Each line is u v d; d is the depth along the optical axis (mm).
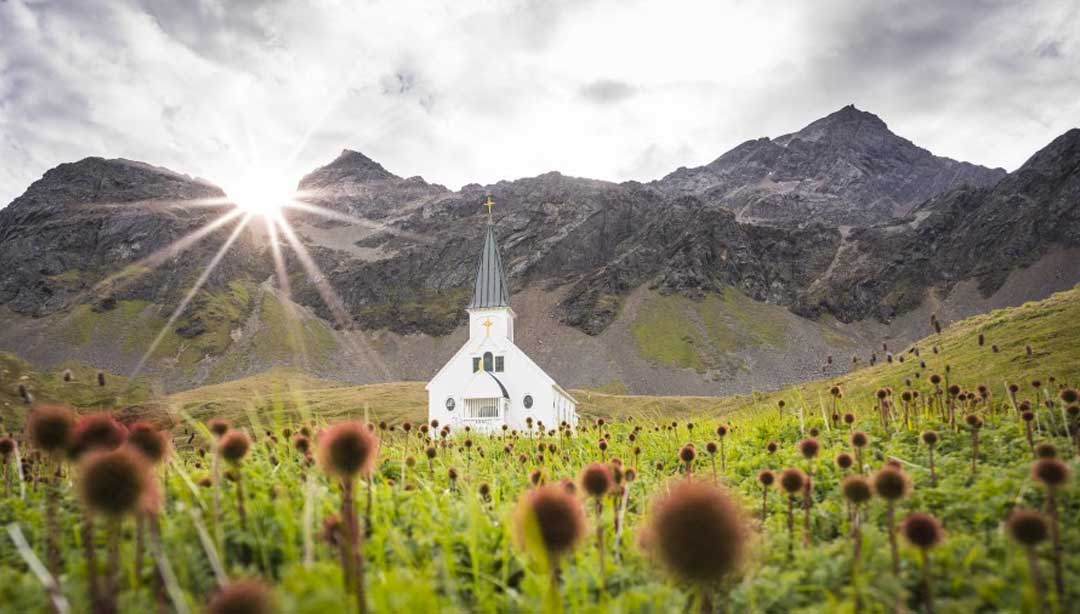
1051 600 4688
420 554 5828
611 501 7555
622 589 5223
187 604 4320
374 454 4414
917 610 4957
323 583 4137
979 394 14594
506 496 9031
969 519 6891
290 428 9391
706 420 22406
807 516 6844
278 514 5730
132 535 5531
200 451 9438
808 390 45344
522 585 5207
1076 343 29688
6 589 4547
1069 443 10453
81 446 4691
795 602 5199
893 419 14656
